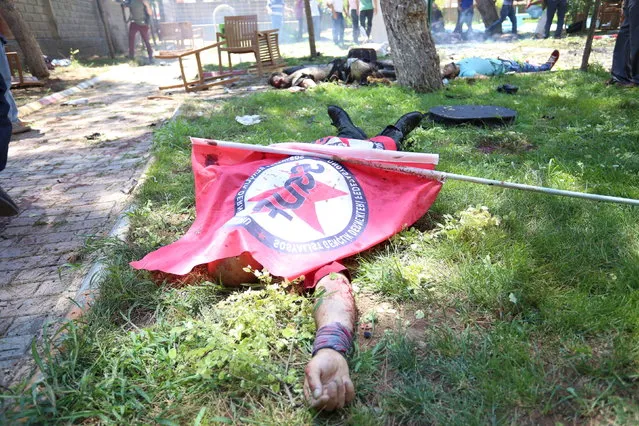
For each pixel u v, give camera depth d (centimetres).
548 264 289
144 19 1817
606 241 309
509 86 789
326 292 258
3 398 216
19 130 710
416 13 805
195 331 251
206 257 282
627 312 244
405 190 349
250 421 206
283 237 293
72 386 226
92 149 616
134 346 246
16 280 326
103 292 291
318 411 207
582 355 226
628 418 195
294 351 246
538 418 200
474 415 201
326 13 2792
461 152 501
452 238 321
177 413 214
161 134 617
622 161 445
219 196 343
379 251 325
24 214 429
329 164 350
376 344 248
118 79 1294
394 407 211
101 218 414
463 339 241
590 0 1631
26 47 1162
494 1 1836
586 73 909
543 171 432
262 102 808
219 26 1185
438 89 840
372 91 826
